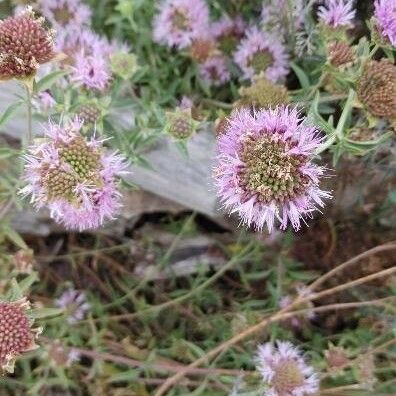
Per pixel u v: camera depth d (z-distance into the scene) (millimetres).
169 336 302
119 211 282
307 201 209
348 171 287
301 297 269
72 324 292
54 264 327
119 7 276
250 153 209
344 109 235
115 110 279
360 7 282
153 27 304
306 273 303
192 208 314
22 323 225
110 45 290
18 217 313
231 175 211
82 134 250
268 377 257
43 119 268
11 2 285
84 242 329
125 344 285
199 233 323
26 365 282
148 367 267
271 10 289
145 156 289
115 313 321
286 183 208
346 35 271
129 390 284
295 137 208
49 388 300
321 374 264
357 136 241
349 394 270
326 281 307
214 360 280
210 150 282
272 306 295
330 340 301
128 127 285
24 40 216
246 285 307
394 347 278
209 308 315
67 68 259
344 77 239
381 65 234
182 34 294
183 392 275
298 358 267
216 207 302
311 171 208
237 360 278
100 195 232
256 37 292
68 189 222
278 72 293
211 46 290
